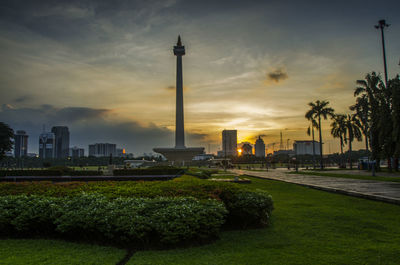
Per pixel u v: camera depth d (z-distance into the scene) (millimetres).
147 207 7074
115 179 24312
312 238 7164
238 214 8172
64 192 8953
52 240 7121
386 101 33250
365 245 6570
